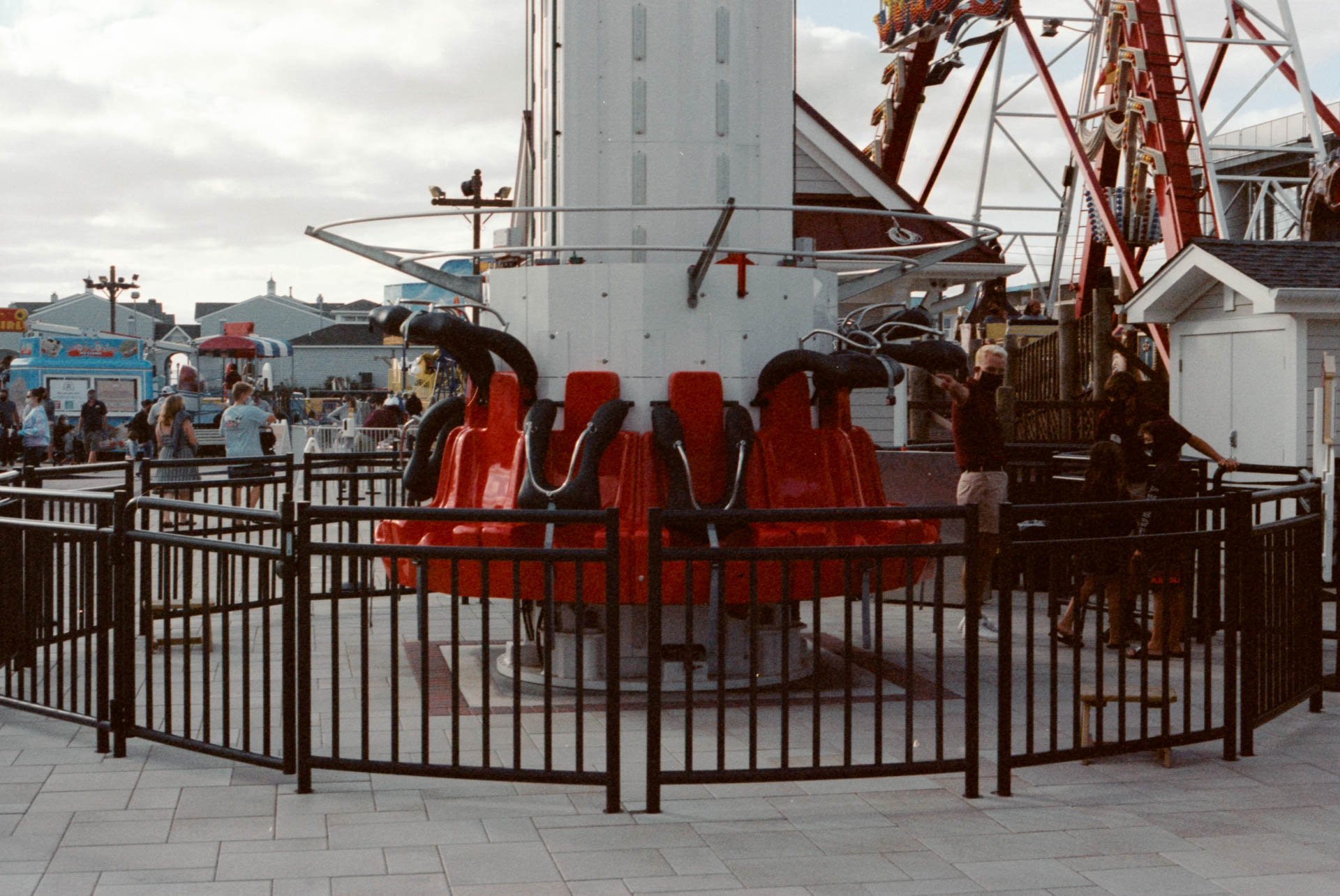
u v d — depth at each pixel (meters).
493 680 7.67
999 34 33.81
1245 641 6.14
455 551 5.18
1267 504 13.20
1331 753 6.25
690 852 4.72
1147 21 27.22
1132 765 6.00
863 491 7.86
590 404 7.45
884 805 5.33
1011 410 16.52
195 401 35.28
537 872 4.50
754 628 5.23
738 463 7.23
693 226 8.19
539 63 8.85
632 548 7.12
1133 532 8.62
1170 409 15.83
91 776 5.67
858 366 7.62
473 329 7.39
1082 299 31.94
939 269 18.86
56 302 101.94
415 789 5.49
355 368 94.12
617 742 5.17
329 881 4.39
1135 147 28.00
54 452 31.45
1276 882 4.46
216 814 5.13
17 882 4.36
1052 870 4.56
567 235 8.12
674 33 8.10
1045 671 8.12
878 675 5.31
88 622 6.20
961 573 10.66
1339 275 13.66
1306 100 26.92
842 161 19.81
